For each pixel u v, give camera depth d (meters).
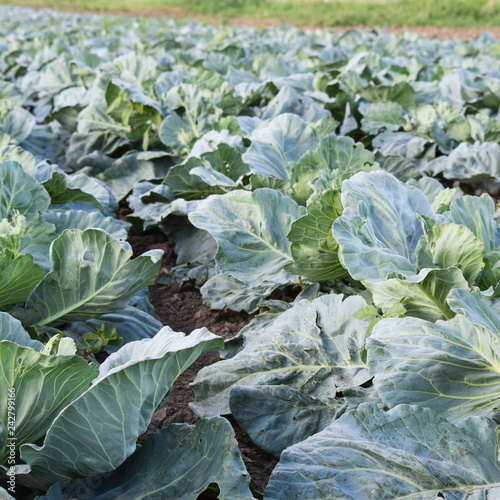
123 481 2.26
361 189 3.08
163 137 5.91
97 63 9.54
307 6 36.03
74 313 3.09
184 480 2.14
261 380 3.01
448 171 5.63
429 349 2.48
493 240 3.23
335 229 2.74
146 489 2.16
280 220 3.67
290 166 4.55
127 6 44.19
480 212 3.24
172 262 5.03
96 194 4.63
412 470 2.14
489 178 5.51
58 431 2.03
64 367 2.08
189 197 5.14
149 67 7.82
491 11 27.77
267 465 2.72
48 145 7.09
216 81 7.79
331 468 2.17
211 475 2.07
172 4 42.81
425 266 2.90
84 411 2.01
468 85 8.19
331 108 7.08
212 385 3.08
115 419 2.07
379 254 2.79
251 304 3.91
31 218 3.51
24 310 3.00
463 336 2.48
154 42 15.39
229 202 3.71
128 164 6.17
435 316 2.83
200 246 4.83
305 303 3.31
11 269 2.73
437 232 2.83
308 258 3.33
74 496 2.22
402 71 9.09
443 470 2.14
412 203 3.29
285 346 3.13
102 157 6.40
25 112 6.38
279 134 4.82
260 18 35.22
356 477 2.13
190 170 4.54
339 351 3.02
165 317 4.24
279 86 7.76
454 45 14.48
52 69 8.83
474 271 2.84
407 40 15.57
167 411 3.06
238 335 3.51
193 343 2.14
